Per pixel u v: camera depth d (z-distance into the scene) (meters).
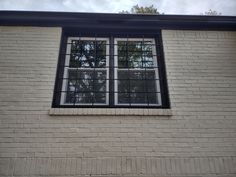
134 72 3.71
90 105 3.33
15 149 2.93
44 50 3.62
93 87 3.57
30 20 3.80
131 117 3.18
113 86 3.54
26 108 3.19
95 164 2.88
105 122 3.13
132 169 2.87
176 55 3.70
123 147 3.00
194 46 3.79
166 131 3.13
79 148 2.97
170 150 3.02
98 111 3.17
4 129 3.04
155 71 3.71
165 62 3.65
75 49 3.82
